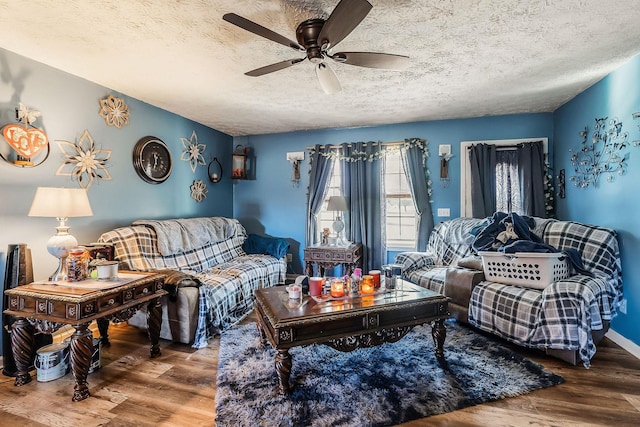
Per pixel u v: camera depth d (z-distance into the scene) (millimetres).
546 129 3904
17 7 1808
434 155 4250
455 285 2934
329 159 4578
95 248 2602
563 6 1834
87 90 2891
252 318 3307
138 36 2137
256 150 5035
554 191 3859
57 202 2150
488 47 2324
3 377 2143
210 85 3018
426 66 2643
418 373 2137
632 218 2480
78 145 2820
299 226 4844
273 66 2027
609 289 2396
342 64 2600
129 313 2209
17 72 2379
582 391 1932
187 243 3535
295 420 1685
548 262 2402
